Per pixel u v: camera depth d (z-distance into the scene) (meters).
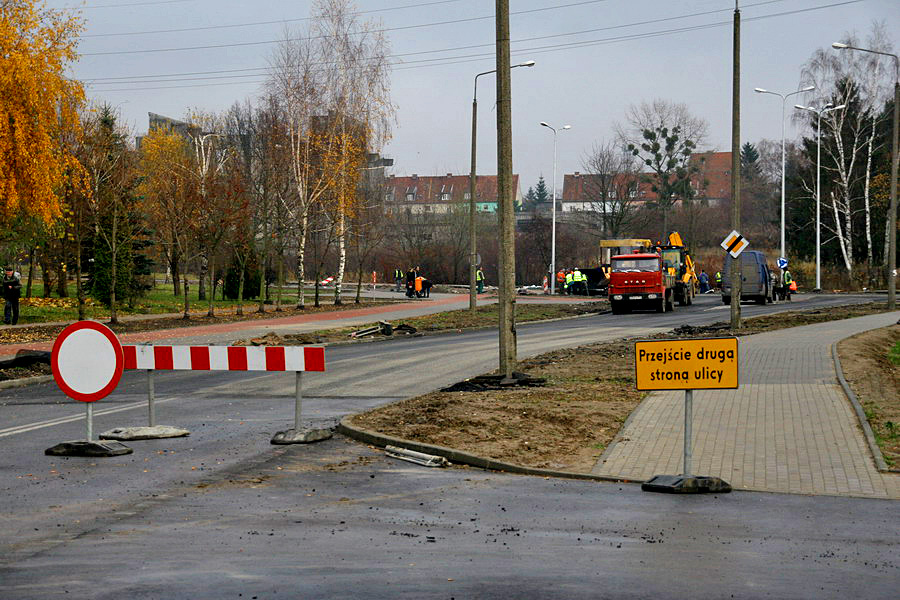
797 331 29.11
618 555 7.80
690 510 9.68
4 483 10.67
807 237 84.00
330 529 8.66
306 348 13.71
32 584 6.83
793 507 9.85
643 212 93.56
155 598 6.49
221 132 71.94
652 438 13.34
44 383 20.94
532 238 93.50
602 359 23.12
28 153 30.77
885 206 77.75
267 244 46.53
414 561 7.54
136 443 13.36
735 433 13.59
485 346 28.14
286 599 6.46
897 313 37.84
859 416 14.45
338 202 49.41
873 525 9.06
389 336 33.12
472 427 14.10
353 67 50.56
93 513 9.25
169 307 48.06
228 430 14.45
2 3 31.14
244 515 9.20
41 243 40.78
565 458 12.38
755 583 6.97
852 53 72.94
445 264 90.94
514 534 8.55
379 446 13.29
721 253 96.25
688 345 10.76
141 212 51.34
